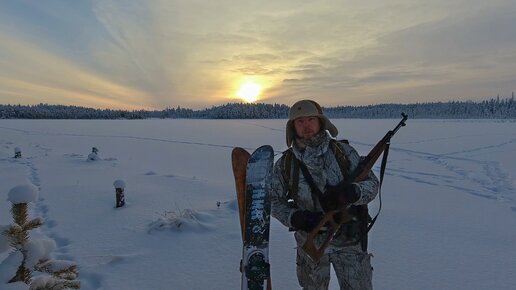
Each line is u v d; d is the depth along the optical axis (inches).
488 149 751.7
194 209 259.6
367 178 90.7
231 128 1903.3
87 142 981.8
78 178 408.5
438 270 161.8
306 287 98.4
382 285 147.4
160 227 213.8
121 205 273.7
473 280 151.9
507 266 166.6
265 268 90.7
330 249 93.6
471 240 203.5
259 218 93.3
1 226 80.1
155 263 167.9
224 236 204.2
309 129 90.0
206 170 490.0
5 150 725.3
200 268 163.0
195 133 1429.6
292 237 203.9
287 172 93.9
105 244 192.2
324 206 87.6
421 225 233.0
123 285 145.5
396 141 974.4
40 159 585.9
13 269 77.2
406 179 421.1
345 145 93.4
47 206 274.2
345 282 92.4
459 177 433.4
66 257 174.1
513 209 278.8
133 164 545.0
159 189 344.2
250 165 97.2
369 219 95.2
